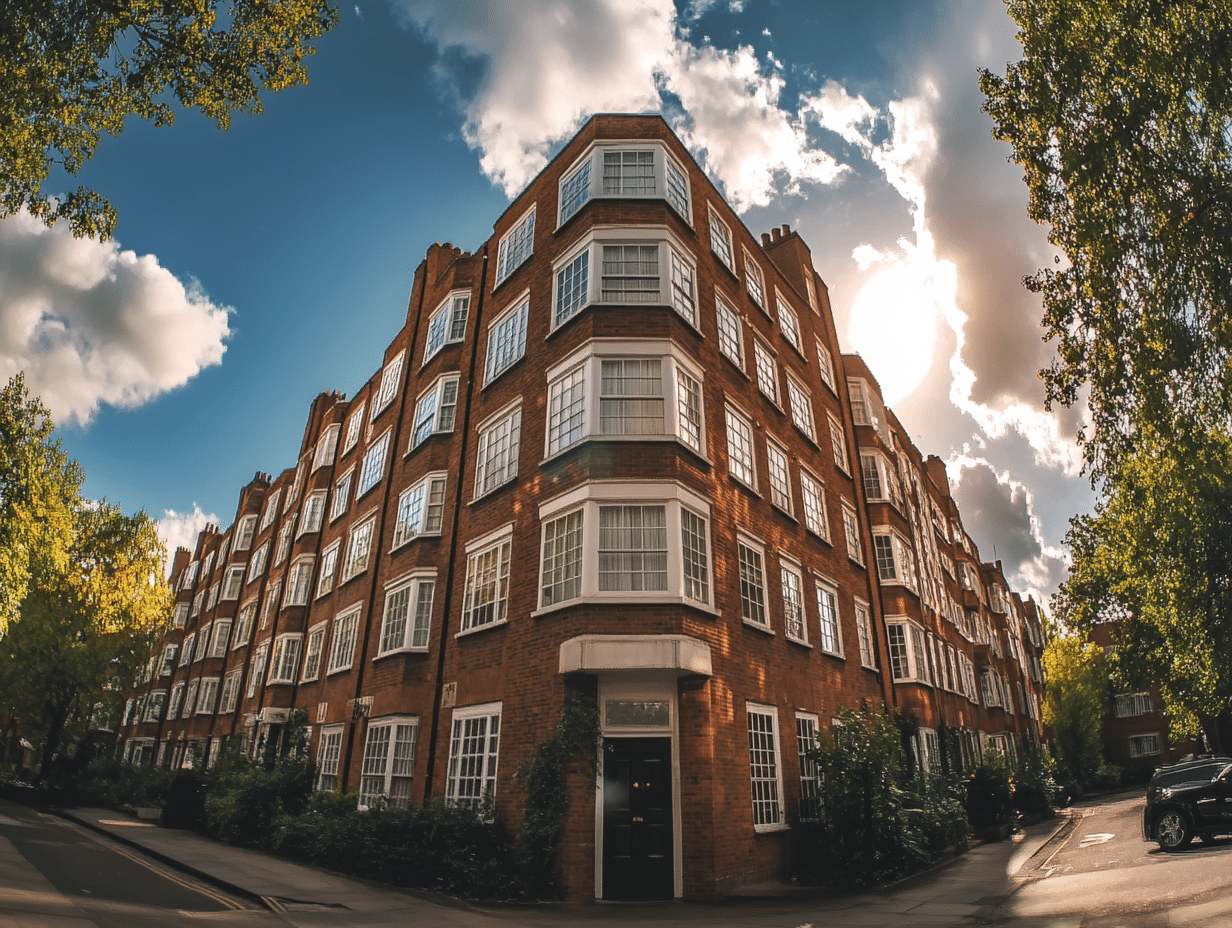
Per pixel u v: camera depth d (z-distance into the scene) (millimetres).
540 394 16094
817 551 19719
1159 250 9234
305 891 10766
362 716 18766
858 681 19906
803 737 15953
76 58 8711
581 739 11883
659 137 17391
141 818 21938
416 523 19766
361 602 22172
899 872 13148
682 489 13648
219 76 9305
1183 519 22891
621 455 13688
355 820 13516
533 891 11133
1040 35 9867
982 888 11805
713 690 12891
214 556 46688
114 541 31406
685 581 13141
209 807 18719
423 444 20797
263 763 20781
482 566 16359
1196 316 9211
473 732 14672
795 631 17141
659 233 16062
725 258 19125
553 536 14086
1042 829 22031
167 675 46844
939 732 24156
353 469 27203
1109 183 9336
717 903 11094
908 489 29875
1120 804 29828
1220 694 26094
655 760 12281
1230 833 12703
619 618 12398
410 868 11836
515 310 18500
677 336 15195
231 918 8617
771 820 13820
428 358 22594
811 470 20859
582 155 17734
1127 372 9633
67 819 21281
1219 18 8227
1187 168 8875
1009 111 10242
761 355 19781
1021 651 50250
